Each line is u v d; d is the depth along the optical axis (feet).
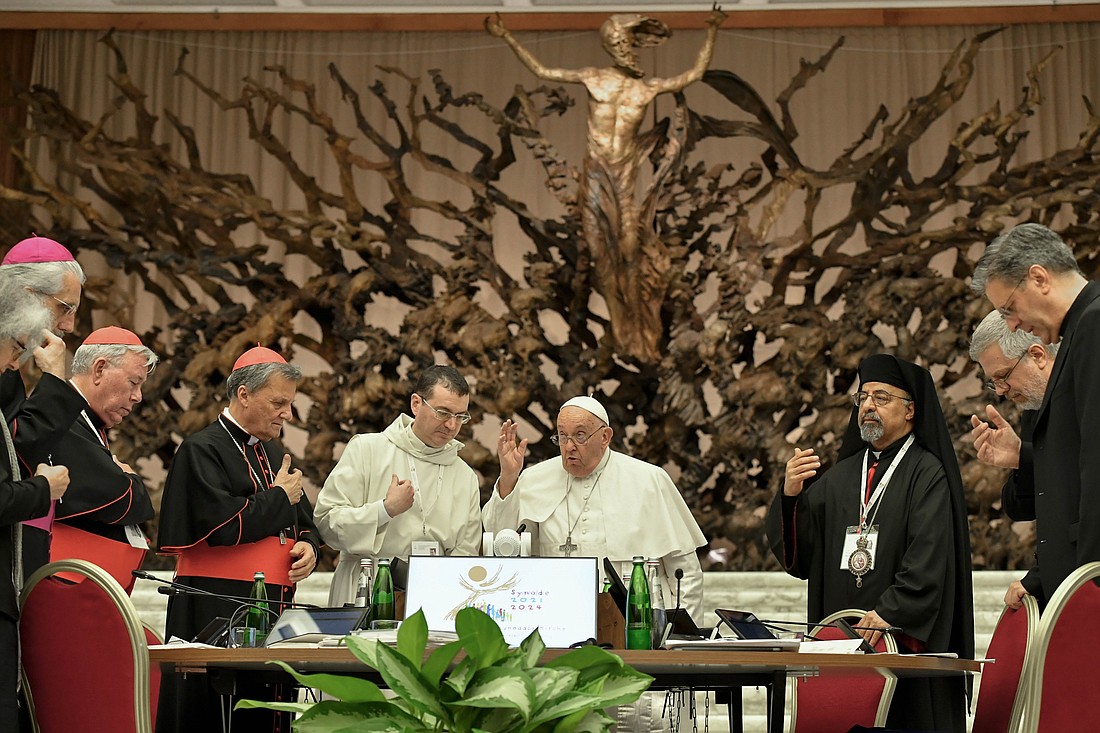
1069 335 28.17
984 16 78.02
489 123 79.30
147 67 78.69
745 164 79.15
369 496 39.70
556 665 15.25
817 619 37.70
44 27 78.02
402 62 79.51
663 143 71.36
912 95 78.38
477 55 79.56
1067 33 78.33
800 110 78.95
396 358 70.74
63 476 26.66
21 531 27.37
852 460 38.32
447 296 71.61
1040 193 72.64
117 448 69.36
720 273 71.31
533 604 27.25
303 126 78.79
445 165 73.92
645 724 37.35
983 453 33.81
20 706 26.63
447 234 79.10
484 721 14.24
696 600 38.55
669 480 39.45
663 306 70.79
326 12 78.74
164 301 72.18
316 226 73.05
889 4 77.82
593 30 79.05
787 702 33.32
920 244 71.72
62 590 25.61
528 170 80.07
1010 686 28.07
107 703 25.20
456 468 41.04
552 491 39.37
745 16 78.64
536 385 70.18
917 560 33.91
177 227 73.26
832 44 79.10
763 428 69.10
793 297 78.18
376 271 72.38
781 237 73.26
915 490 35.53
